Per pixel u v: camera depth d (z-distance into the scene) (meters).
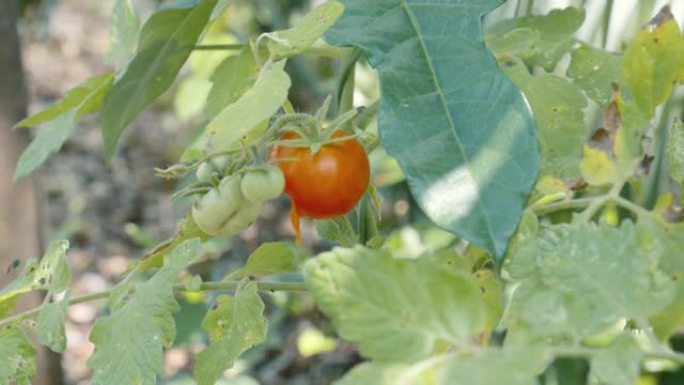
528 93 0.51
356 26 0.46
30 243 0.82
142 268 0.50
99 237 2.03
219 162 0.47
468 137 0.44
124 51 0.56
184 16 0.51
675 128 0.47
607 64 0.53
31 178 0.81
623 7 0.57
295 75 1.43
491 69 0.45
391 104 0.44
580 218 0.43
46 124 0.58
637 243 0.40
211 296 1.03
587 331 0.39
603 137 0.43
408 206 1.02
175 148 2.27
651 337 0.38
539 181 0.48
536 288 0.40
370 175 0.48
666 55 0.43
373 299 0.37
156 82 0.54
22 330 0.50
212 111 0.53
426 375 0.36
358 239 0.51
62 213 2.09
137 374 0.46
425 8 0.46
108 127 0.54
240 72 0.52
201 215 0.47
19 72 0.79
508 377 0.36
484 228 0.42
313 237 1.71
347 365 1.42
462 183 0.43
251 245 1.70
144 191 2.24
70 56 3.09
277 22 1.43
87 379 1.54
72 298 0.49
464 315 0.37
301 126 0.46
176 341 0.96
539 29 0.56
